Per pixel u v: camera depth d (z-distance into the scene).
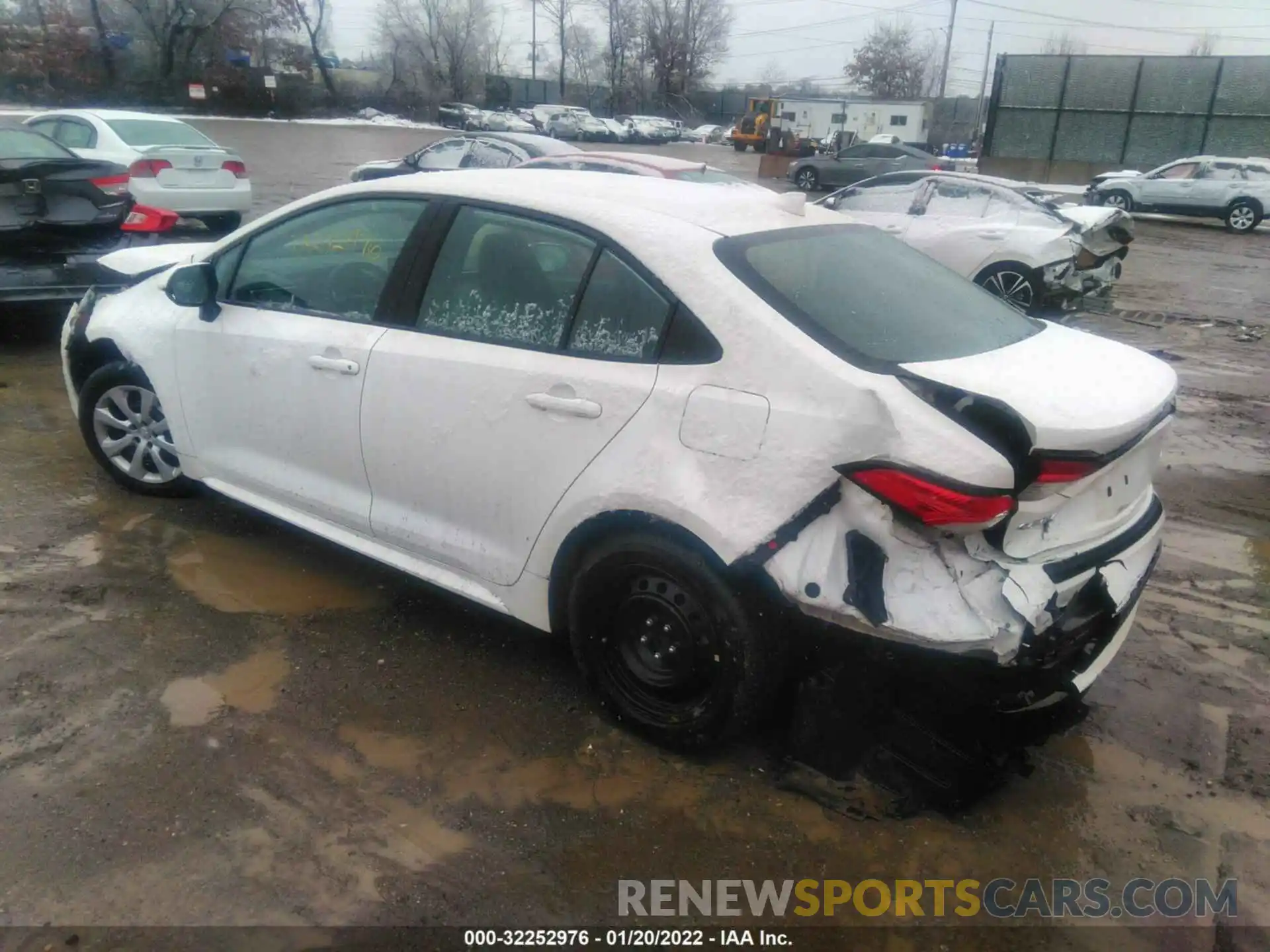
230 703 3.24
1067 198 26.73
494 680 3.46
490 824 2.78
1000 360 2.81
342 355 3.53
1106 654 2.91
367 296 3.58
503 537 3.24
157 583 3.96
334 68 65.50
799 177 28.16
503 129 51.28
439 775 2.96
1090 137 33.69
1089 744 3.27
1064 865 2.75
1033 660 2.49
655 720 3.06
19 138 8.06
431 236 3.41
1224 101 31.33
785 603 2.62
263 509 4.02
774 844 2.76
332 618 3.79
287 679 3.39
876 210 12.22
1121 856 2.79
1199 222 25.12
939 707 2.71
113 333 4.43
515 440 3.09
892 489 2.48
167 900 2.46
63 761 2.92
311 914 2.45
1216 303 12.74
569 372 2.99
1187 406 7.60
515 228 3.24
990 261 10.88
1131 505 2.94
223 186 12.05
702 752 3.04
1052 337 3.22
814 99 54.91
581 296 3.05
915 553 2.52
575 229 3.11
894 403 2.51
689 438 2.76
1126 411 2.59
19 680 3.28
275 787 2.87
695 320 2.82
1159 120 32.44
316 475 3.76
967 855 2.76
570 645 3.36
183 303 3.88
